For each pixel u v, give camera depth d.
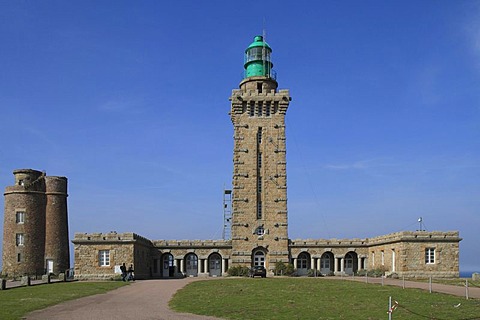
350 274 76.38
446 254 63.88
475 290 41.44
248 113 76.50
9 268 75.38
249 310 29.81
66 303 34.25
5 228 77.00
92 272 63.94
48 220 79.00
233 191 74.75
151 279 66.88
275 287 45.72
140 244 68.44
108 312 29.45
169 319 26.72
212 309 30.41
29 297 38.03
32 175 78.44
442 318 26.59
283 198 74.56
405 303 32.34
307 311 29.28
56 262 78.12
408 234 63.78
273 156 75.62
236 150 75.50
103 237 64.69
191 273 77.06
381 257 71.06
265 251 74.12
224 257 76.12
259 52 79.19
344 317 27.03
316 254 75.56
